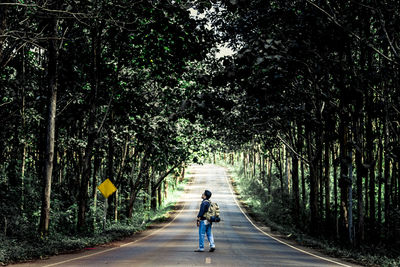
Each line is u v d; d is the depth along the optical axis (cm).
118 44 1938
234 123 2909
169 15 1488
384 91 1736
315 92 1952
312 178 2492
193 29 1578
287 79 1320
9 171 2097
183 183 9312
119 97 2238
